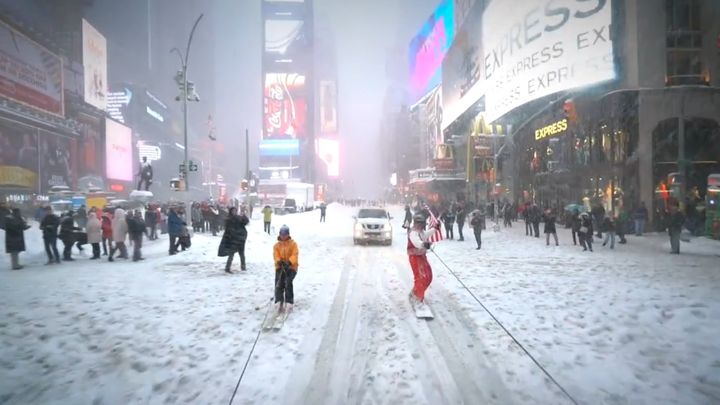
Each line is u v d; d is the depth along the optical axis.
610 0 26.98
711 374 4.63
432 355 5.32
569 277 10.04
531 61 34.22
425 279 7.70
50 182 46.56
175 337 5.96
